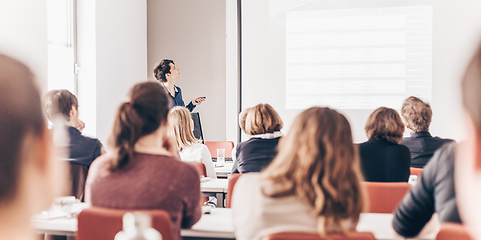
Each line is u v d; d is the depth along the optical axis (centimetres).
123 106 116
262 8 473
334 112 99
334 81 457
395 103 443
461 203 68
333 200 88
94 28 392
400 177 200
